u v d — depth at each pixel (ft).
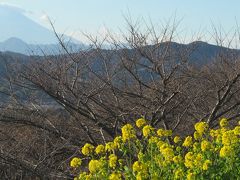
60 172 28.17
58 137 30.81
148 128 22.21
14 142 30.40
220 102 32.53
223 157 18.47
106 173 19.04
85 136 32.71
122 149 21.47
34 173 26.71
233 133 19.47
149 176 18.48
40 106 33.01
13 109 31.83
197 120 35.06
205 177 17.85
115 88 31.89
